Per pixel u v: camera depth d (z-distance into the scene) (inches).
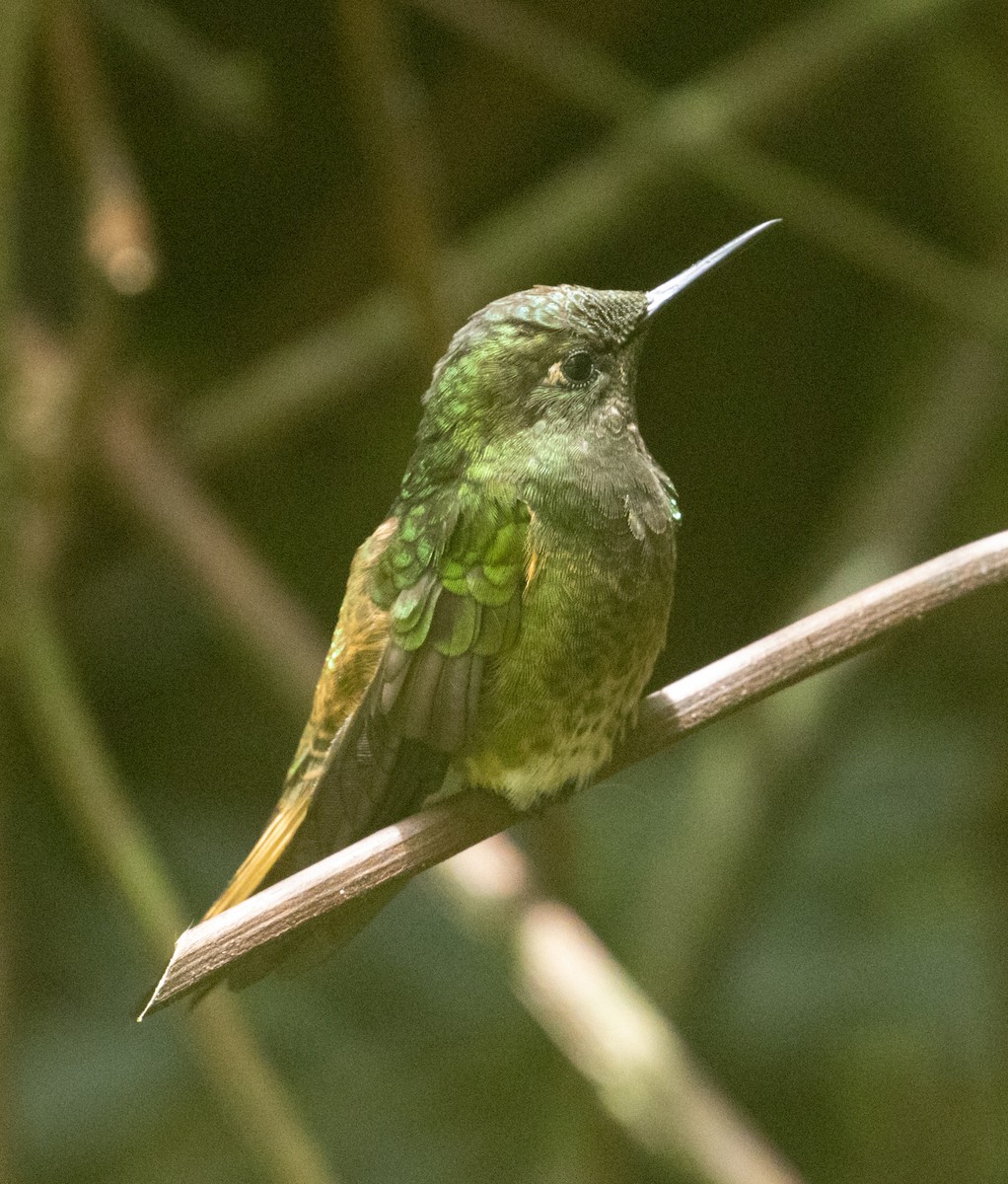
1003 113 383.6
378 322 356.2
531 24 307.6
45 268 375.9
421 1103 342.3
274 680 289.7
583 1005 234.8
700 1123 231.8
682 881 324.8
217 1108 337.4
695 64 416.8
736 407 434.6
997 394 354.6
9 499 234.5
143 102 387.9
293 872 183.6
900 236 306.5
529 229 350.3
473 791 190.2
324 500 424.2
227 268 416.8
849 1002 342.3
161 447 323.6
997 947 344.8
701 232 420.5
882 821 376.2
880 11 330.0
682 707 188.4
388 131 239.9
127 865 237.5
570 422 197.0
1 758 249.9
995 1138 347.6
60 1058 348.8
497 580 189.9
